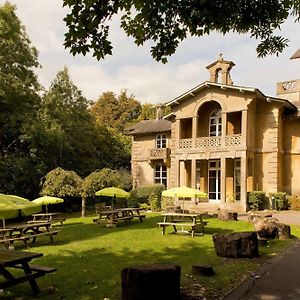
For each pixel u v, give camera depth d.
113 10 5.63
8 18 27.66
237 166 29.33
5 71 27.94
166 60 6.52
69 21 5.59
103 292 7.35
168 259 10.48
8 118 27.94
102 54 5.88
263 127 28.17
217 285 7.66
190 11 5.75
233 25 5.84
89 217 24.66
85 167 36.03
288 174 28.39
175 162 30.80
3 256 7.32
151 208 28.67
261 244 12.41
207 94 29.45
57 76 36.88
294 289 7.40
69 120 34.88
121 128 59.78
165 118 32.50
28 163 28.55
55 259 10.70
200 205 28.31
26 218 25.47
